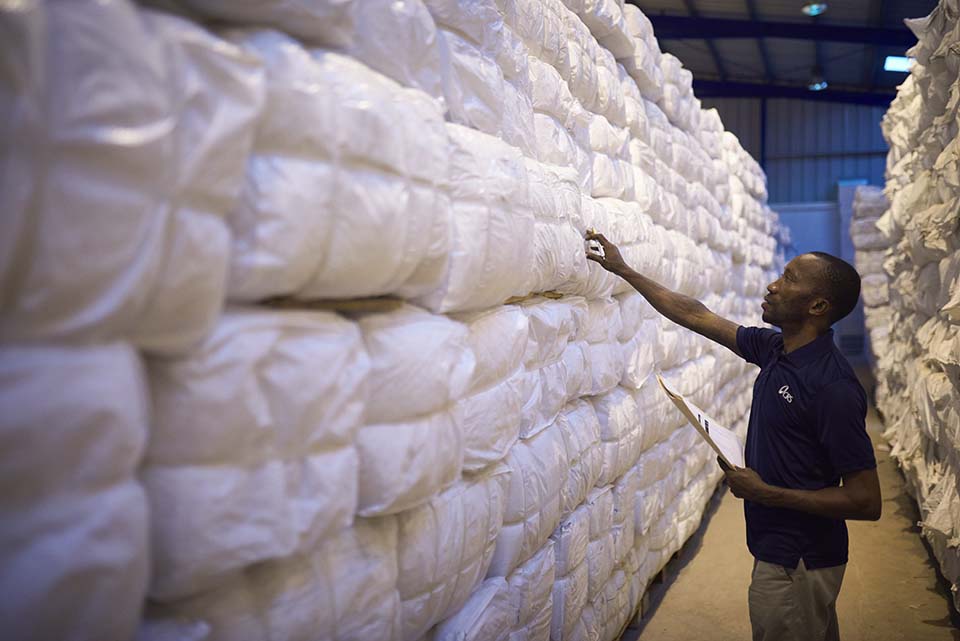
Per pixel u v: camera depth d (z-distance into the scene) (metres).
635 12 3.57
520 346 1.89
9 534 0.70
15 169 0.67
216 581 0.99
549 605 2.18
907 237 4.16
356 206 1.14
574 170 2.41
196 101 0.85
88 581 0.75
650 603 3.60
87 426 0.74
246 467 1.00
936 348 3.30
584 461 2.45
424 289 1.47
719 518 4.96
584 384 2.54
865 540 4.57
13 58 0.65
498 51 1.93
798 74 14.82
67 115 0.71
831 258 2.16
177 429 0.92
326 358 1.11
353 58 1.31
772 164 16.69
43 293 0.71
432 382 1.38
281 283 1.04
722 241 5.36
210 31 1.01
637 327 3.14
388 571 1.33
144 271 0.78
